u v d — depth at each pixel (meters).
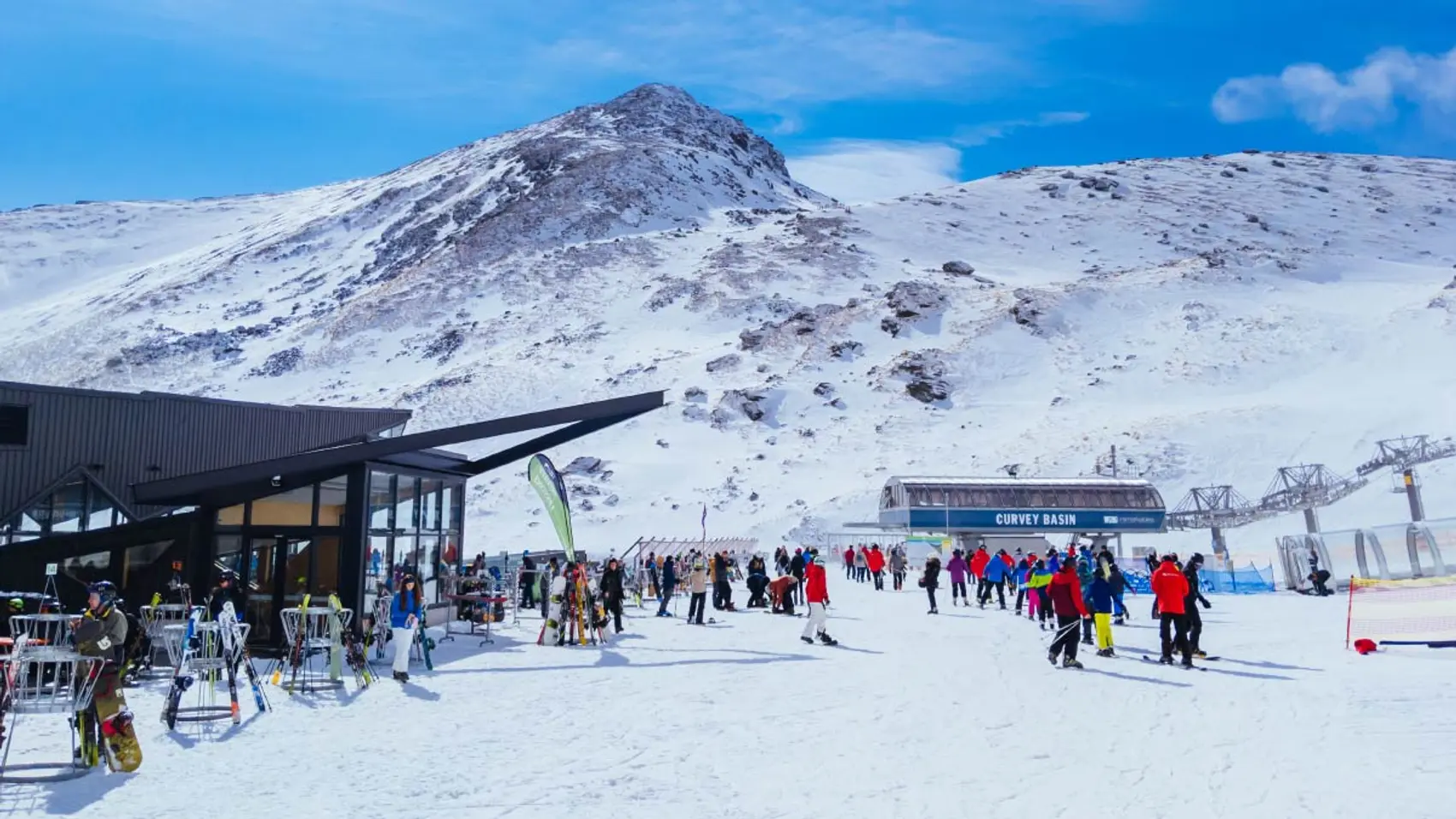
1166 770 8.33
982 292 118.69
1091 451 69.31
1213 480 61.91
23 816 7.11
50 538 16.28
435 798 7.59
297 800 7.52
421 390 100.88
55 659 8.41
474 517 69.94
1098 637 16.11
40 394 20.39
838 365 101.44
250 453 24.42
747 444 85.00
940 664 15.26
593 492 74.00
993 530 51.44
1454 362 75.25
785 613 25.14
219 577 16.77
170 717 10.44
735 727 10.42
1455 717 10.23
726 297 126.38
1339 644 17.23
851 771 8.43
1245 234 155.62
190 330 137.25
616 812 7.18
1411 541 29.69
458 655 16.75
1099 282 116.44
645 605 29.00
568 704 11.91
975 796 7.58
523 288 138.50
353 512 16.77
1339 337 87.38
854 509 66.50
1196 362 88.12
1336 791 7.51
